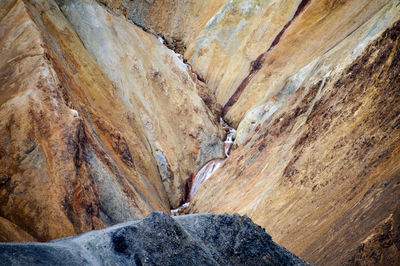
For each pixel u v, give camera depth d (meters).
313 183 25.58
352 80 28.52
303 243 21.91
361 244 16.88
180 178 45.97
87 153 29.36
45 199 25.09
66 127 28.59
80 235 17.72
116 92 45.81
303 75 45.00
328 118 28.58
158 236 16.09
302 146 29.59
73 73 39.28
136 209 30.73
